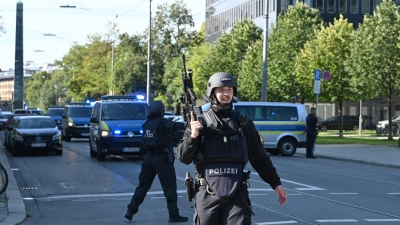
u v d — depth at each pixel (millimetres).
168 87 85875
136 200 12461
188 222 12445
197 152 6492
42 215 13453
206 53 79312
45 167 24484
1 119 65125
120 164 25797
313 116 32500
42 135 30578
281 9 80125
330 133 66000
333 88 51406
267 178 6836
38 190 17594
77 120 46844
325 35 52406
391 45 43938
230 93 6566
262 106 33250
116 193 16938
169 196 12398
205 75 72000
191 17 95875
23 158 29250
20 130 30859
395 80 44500
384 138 52906
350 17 81062
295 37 58812
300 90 55250
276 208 14047
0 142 45094
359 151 36344
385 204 14945
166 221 12555
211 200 6410
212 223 6430
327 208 14141
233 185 6398
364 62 45094
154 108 12508
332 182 19891
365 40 45031
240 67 67625
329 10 80625
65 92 169750
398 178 21969
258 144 6703
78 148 37625
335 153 34719
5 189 15914
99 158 27359
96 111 28828
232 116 6617
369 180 20891
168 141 12398
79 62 107562
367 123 83188
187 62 79750
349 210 13891
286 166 26266
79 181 19641
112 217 13117
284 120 33438
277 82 57469
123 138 26672
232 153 6461
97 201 15500
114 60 97812
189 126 6523
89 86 101688
